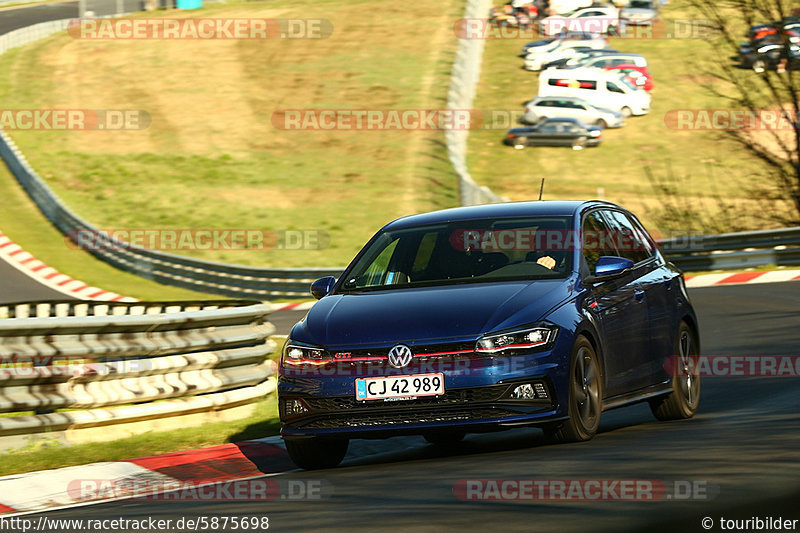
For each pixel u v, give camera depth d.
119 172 144.12
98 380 30.53
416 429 23.48
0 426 28.11
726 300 64.38
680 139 145.00
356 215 125.62
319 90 177.12
